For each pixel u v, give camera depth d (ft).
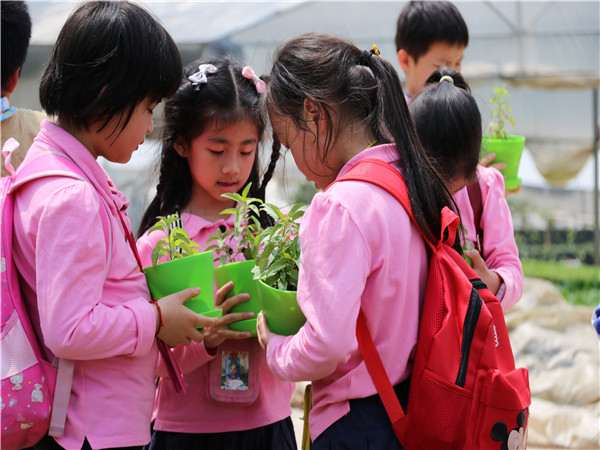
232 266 6.28
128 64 5.56
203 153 7.00
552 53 25.48
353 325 4.99
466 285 5.28
